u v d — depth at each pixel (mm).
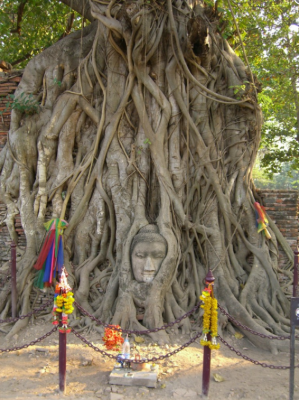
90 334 6336
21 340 6266
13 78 8539
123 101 7406
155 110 7422
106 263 7523
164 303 6684
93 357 5562
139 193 7320
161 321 6371
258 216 7727
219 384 4852
